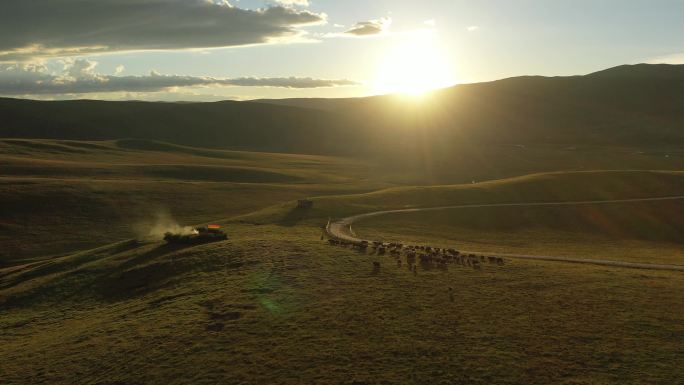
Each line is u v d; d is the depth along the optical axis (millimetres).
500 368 27422
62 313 45906
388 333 32062
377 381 26359
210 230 67688
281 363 28547
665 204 102688
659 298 38031
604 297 38406
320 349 30016
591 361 28000
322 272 45938
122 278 52469
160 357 30438
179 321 35906
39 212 100688
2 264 77938
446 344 30438
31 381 29953
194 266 51375
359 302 37781
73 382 29188
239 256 52312
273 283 42750
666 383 25516
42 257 81375
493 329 32500
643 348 29344
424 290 40625
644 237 87938
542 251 66938
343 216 90750
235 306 37594
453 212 96812
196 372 28188
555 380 26094
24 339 39938
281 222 83375
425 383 26141
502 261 51219
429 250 55719
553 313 35094
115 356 31562
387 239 71312
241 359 29266
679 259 59594
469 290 40656
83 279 54844
